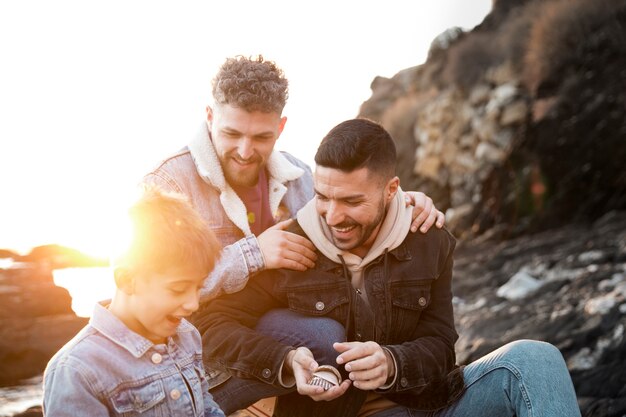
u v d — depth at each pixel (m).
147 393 2.43
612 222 9.44
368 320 3.04
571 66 12.49
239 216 3.44
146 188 2.50
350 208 2.93
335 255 3.09
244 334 2.98
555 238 9.55
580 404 4.37
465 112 14.86
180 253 2.34
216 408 2.70
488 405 2.89
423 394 2.98
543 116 11.75
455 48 17.06
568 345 5.29
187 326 2.70
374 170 2.91
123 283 2.40
